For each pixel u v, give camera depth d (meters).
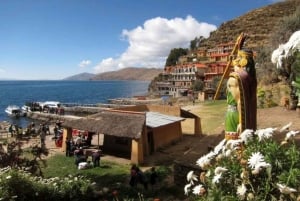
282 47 3.89
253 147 4.18
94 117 28.91
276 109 27.00
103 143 30.19
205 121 42.72
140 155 24.66
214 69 107.00
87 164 23.58
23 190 12.88
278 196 3.71
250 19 163.00
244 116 10.38
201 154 17.25
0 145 16.27
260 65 46.00
